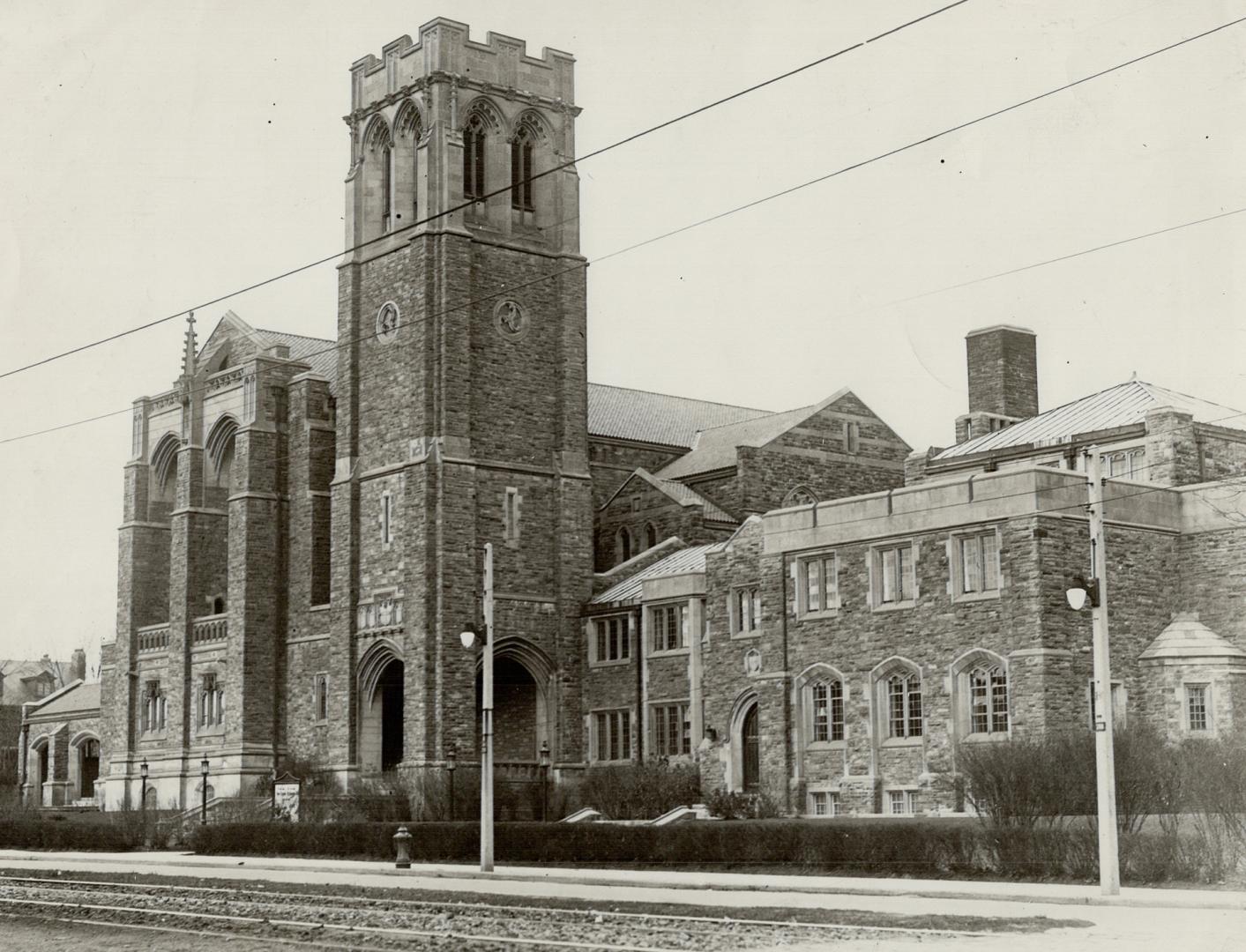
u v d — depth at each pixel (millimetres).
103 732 99750
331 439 87188
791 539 62844
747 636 66625
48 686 159375
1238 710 54375
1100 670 34938
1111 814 34062
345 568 80688
